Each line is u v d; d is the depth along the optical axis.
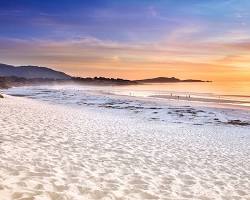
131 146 12.25
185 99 60.31
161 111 34.53
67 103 42.91
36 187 6.39
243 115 34.25
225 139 17.70
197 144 14.76
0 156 8.28
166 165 9.98
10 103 26.94
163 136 16.16
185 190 7.79
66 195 6.21
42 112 20.77
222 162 11.44
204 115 32.41
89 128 15.59
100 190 6.84
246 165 11.41
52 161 8.61
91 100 50.09
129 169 8.95
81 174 7.86
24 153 9.00
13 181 6.52
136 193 7.03
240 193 8.15
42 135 12.05
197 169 9.98
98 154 10.26
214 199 7.43
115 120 22.53
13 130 12.21
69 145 11.00
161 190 7.48
